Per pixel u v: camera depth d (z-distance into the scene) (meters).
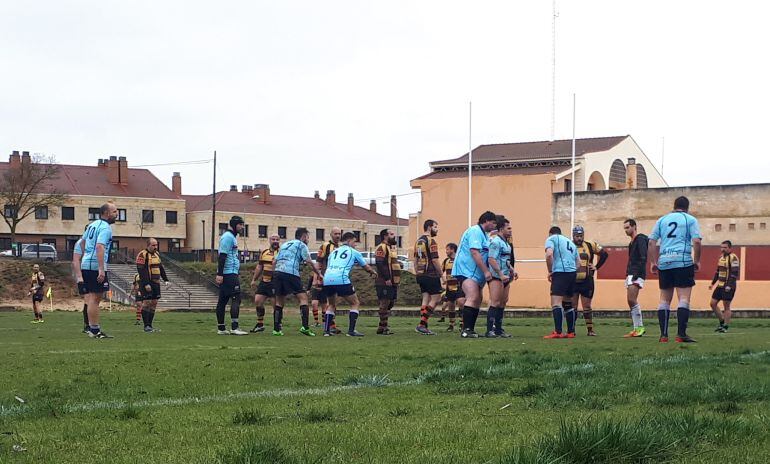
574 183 59.16
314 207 107.44
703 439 4.49
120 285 52.28
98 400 6.74
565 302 17.03
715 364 9.44
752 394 6.34
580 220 55.47
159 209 90.50
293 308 44.31
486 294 47.12
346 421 5.50
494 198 61.31
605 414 5.46
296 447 4.39
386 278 18.12
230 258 17.83
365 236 109.25
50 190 84.25
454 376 8.16
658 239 14.58
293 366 9.52
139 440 4.83
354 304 17.59
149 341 14.63
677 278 14.35
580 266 17.27
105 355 11.03
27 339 15.25
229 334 17.77
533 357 10.17
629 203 53.59
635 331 16.89
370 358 10.63
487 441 4.58
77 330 19.80
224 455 4.10
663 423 4.68
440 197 63.91
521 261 52.69
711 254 44.06
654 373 8.23
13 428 5.34
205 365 9.58
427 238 18.69
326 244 23.16
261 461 3.97
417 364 9.77
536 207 59.59
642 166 70.06
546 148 66.81
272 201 104.12
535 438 4.53
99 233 15.84
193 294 53.16
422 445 4.51
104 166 92.88
